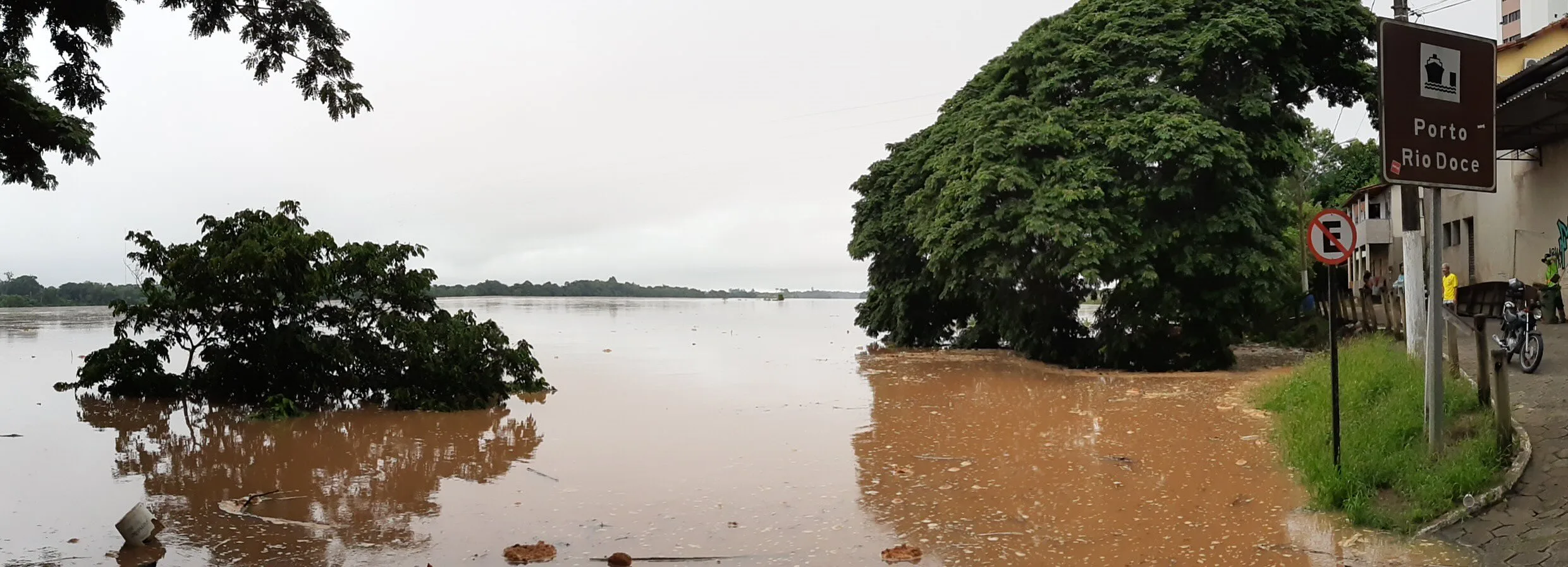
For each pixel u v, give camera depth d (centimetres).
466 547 750
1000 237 2031
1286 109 2138
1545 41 2588
